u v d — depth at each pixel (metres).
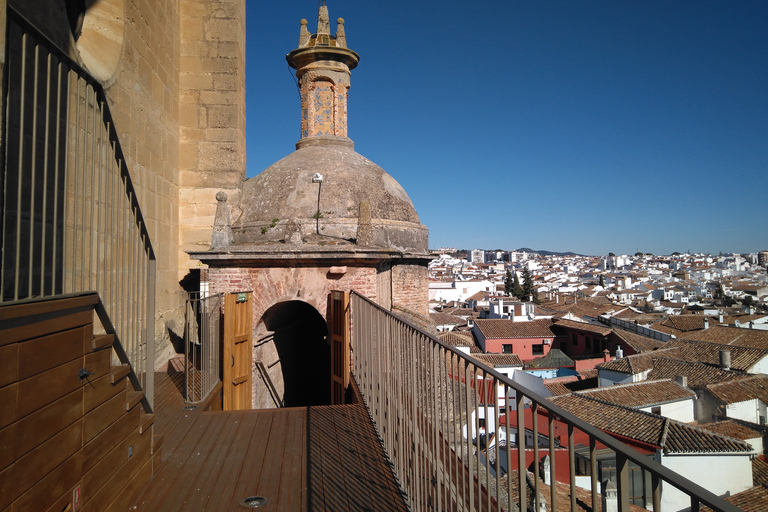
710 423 22.22
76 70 3.66
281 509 4.36
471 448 2.89
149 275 5.15
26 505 2.90
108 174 4.26
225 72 12.34
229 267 9.67
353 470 5.20
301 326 15.11
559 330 54.59
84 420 3.64
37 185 5.07
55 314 3.27
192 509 4.37
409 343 4.47
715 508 1.26
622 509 1.65
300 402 14.97
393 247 11.80
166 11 11.13
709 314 61.44
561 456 13.39
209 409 7.51
